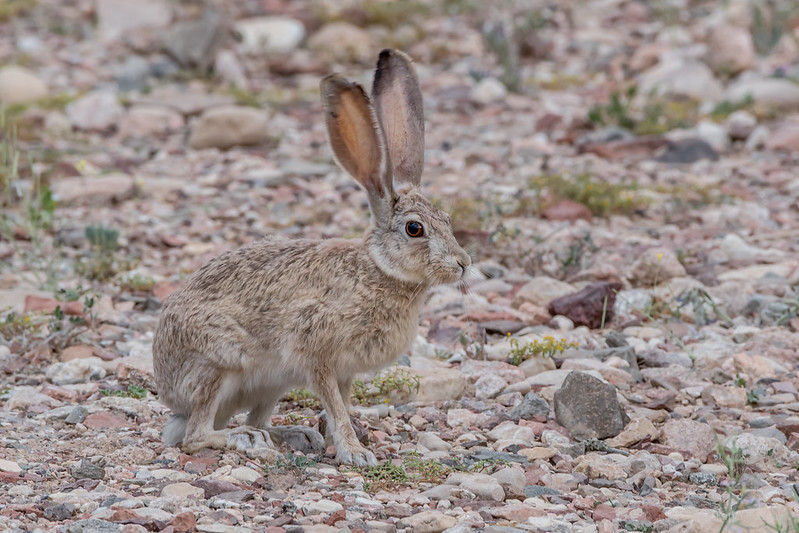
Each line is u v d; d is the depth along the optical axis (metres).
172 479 8.16
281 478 8.20
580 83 26.73
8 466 8.29
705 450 9.20
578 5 33.16
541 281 13.52
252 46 29.50
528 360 11.26
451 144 21.86
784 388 10.69
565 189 17.59
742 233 16.36
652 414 10.03
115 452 8.67
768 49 27.86
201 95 25.05
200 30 27.20
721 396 10.46
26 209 14.99
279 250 8.95
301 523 7.32
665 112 23.27
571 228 16.52
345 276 8.70
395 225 8.70
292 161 20.48
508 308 13.19
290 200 18.25
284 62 28.09
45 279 14.38
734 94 24.16
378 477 8.39
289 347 8.70
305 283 8.72
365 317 8.66
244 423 9.95
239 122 21.59
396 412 10.12
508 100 25.14
